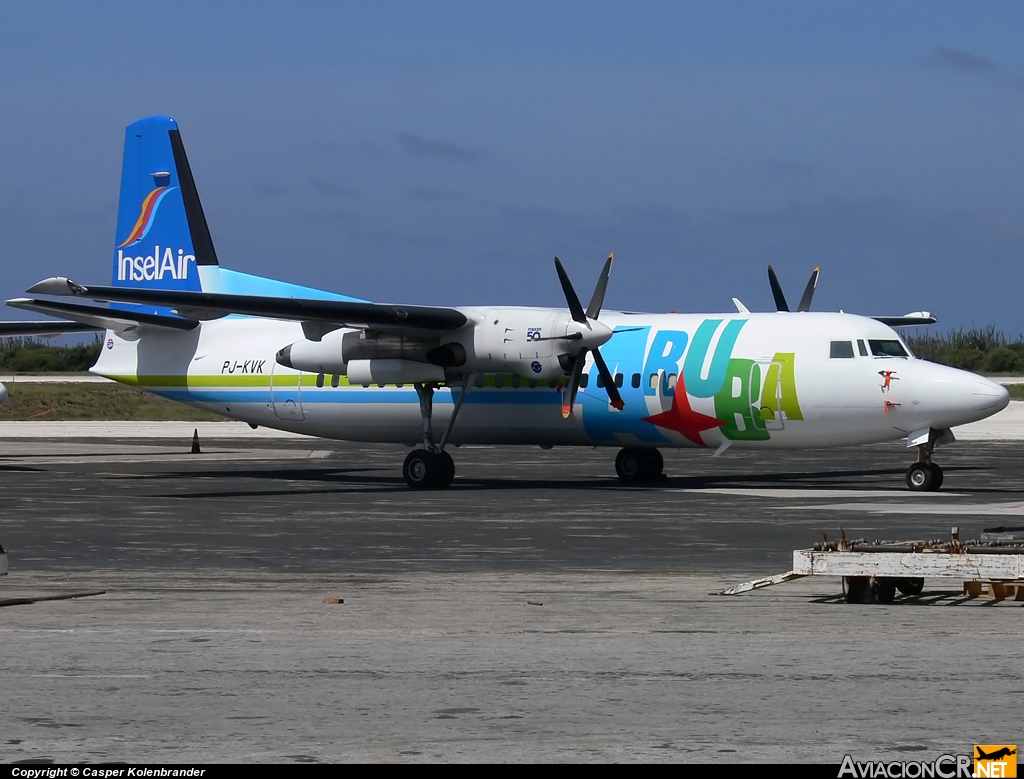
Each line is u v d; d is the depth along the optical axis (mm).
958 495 91875
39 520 76562
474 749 27781
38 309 106188
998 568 43875
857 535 67562
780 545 63781
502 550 62219
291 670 34844
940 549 45719
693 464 127562
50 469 121812
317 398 109188
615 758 27125
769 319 97062
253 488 100438
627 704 31266
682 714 30375
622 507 83688
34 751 27531
